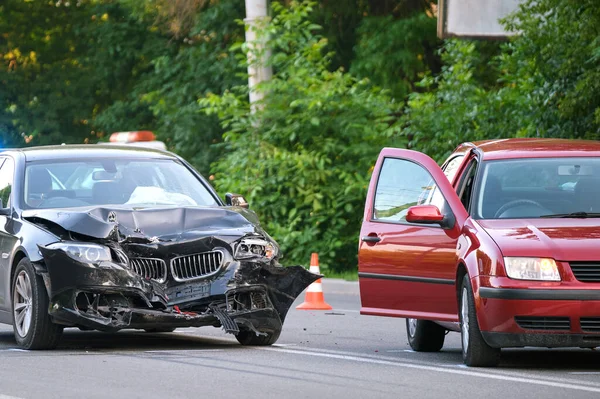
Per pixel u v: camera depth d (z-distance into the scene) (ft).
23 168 75.51
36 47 236.02
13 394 50.96
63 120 233.55
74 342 74.79
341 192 149.28
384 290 69.77
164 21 212.23
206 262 68.64
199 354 66.64
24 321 69.26
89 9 234.58
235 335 73.00
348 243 150.61
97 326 66.03
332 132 151.84
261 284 69.62
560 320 59.11
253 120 152.25
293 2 158.20
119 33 227.61
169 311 66.80
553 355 68.74
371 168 149.79
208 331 83.46
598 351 71.26
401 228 69.00
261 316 69.41
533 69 120.37
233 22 205.87
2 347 71.26
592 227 61.93
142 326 66.74
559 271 59.21
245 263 68.95
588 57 112.27
